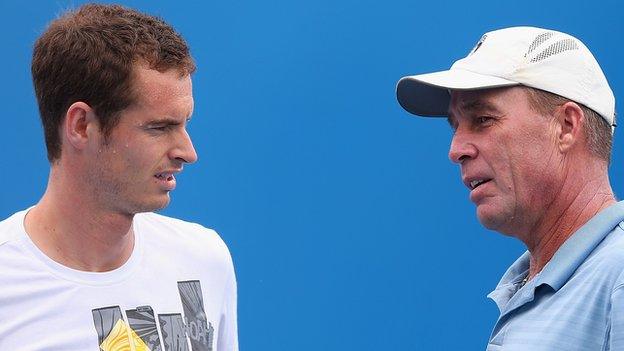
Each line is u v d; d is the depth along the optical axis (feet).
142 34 21.88
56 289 22.43
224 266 25.09
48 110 22.31
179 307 23.73
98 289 22.77
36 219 23.03
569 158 22.44
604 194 22.58
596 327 20.51
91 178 22.15
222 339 25.39
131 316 22.95
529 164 22.39
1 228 22.98
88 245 22.75
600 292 20.59
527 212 22.67
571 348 20.61
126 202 22.29
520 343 21.54
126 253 23.41
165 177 22.40
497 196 22.75
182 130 22.30
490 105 22.56
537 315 21.66
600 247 21.59
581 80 22.44
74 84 21.72
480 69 22.89
